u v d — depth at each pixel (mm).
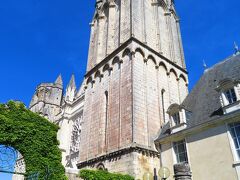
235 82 20953
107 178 22516
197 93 28266
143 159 25672
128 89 30141
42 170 20688
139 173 24547
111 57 35812
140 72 31672
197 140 22125
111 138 29531
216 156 20156
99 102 34938
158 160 26812
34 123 22172
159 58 35812
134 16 36188
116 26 40031
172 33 42219
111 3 43062
